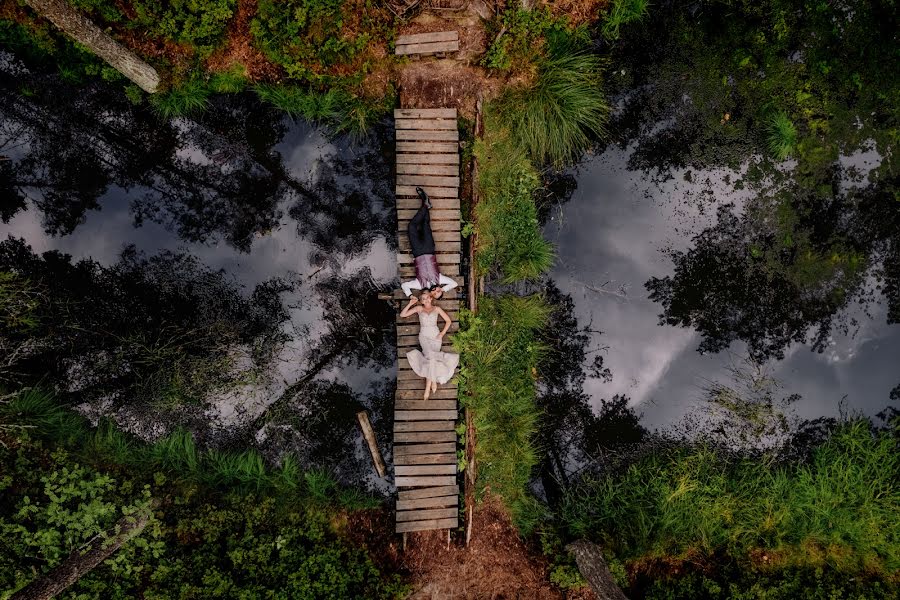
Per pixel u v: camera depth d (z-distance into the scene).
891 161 8.26
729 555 7.93
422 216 7.37
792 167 8.31
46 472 7.39
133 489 7.52
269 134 8.24
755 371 8.31
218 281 8.20
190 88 7.82
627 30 8.33
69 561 6.62
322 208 8.26
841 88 8.25
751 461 8.24
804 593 7.68
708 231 8.30
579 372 8.33
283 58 7.67
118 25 7.39
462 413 7.85
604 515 8.04
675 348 8.36
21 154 8.11
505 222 8.05
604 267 8.34
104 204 8.17
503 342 8.06
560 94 7.87
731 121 8.36
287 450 8.08
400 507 7.45
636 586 7.78
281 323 8.21
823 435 8.27
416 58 7.88
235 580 7.21
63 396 7.97
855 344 8.30
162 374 8.07
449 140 7.77
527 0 7.67
